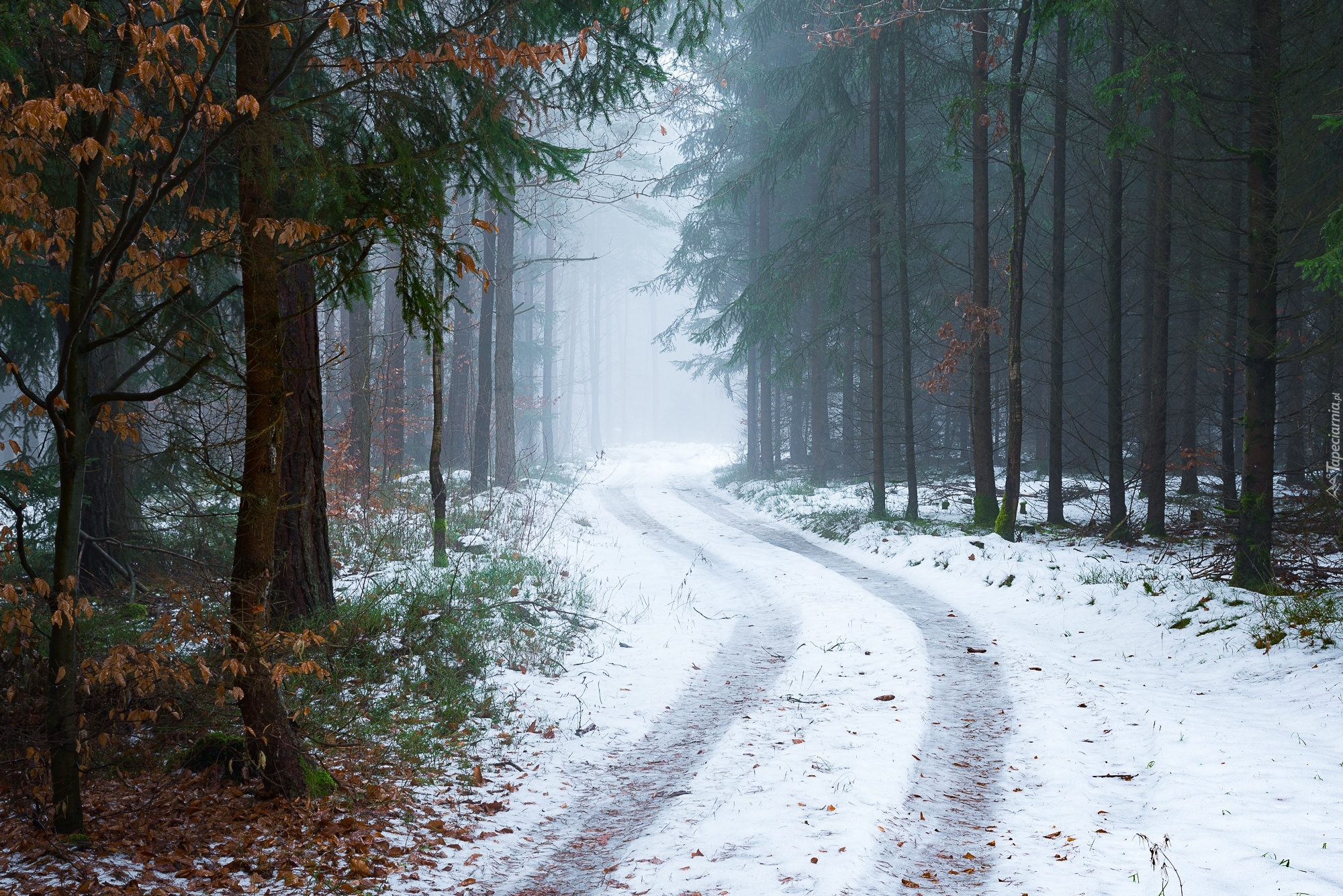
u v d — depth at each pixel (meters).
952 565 16.41
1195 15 17.09
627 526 25.28
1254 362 12.74
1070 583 13.88
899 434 32.56
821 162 31.91
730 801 6.42
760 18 25.66
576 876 5.34
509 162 8.30
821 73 24.11
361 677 8.57
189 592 8.14
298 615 9.09
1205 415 26.03
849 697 9.20
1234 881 4.84
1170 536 18.80
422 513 16.83
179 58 5.39
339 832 5.58
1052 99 20.14
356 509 16.30
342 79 7.25
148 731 6.70
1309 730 7.30
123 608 9.30
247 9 5.55
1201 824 5.68
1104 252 24.69
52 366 11.35
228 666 5.37
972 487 26.72
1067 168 26.14
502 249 25.97
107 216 5.40
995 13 20.84
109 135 5.10
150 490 10.92
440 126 7.08
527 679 9.48
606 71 8.62
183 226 7.47
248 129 5.43
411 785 6.56
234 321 10.57
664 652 11.41
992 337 32.50
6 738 5.41
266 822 5.59
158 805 5.74
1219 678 9.29
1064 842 5.66
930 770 7.16
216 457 6.04
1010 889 4.99
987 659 10.66
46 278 10.06
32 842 5.03
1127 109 14.17
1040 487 25.86
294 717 6.82
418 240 5.70
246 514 5.61
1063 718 8.32
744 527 25.38
